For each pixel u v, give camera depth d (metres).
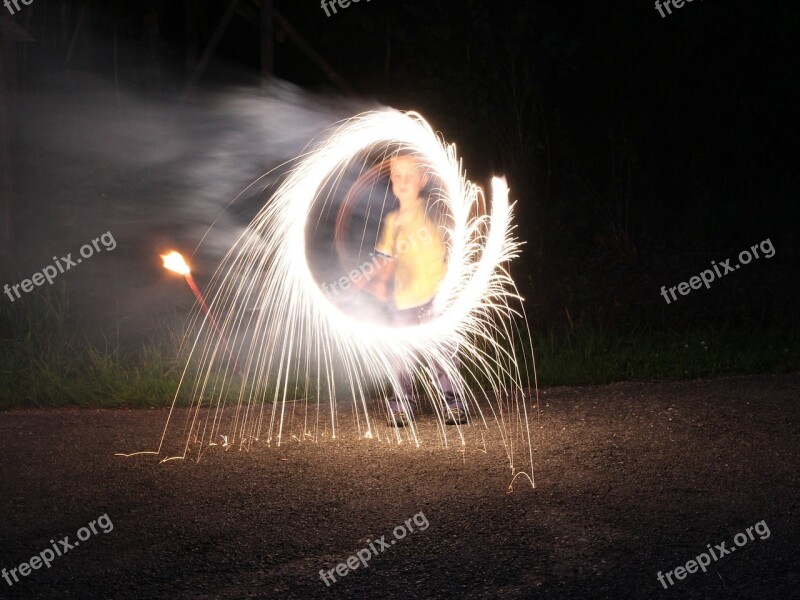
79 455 6.43
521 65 12.73
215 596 4.52
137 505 5.57
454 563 4.83
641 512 5.41
